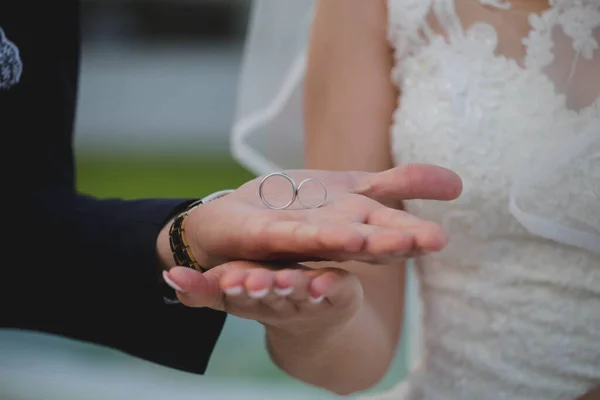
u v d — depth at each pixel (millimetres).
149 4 4410
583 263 883
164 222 872
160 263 861
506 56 912
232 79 4180
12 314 890
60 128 915
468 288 906
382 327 887
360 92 938
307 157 953
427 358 938
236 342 2154
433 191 743
